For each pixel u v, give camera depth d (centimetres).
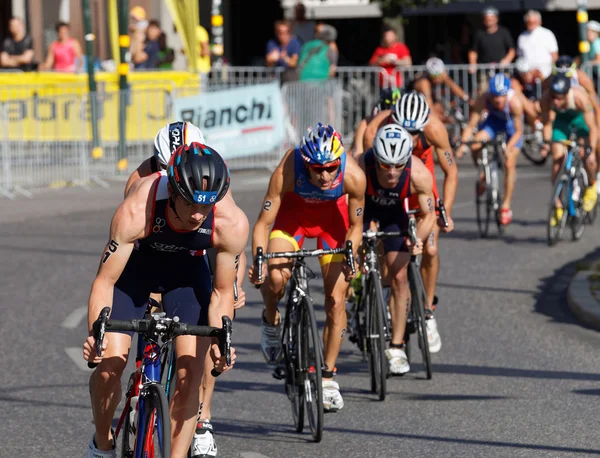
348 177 1997
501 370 2320
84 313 2930
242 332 2750
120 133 5609
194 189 1324
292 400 1969
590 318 2739
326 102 5916
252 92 5566
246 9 8631
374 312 2170
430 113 2612
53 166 5459
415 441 1838
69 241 4025
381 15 7250
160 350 1437
